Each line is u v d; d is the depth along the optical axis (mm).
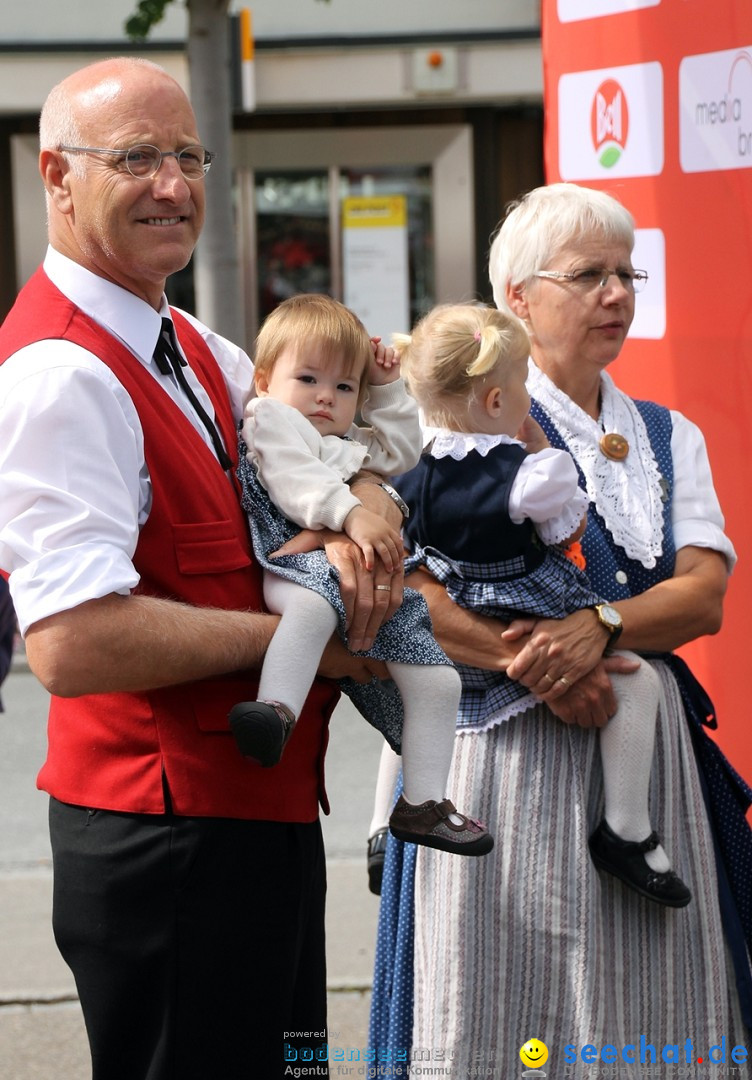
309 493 2629
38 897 5379
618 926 3033
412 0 10609
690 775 3123
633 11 4004
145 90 2480
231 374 2953
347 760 7176
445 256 11438
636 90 4027
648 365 4078
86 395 2346
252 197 11391
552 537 2918
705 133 3807
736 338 3777
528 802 3004
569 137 4316
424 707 2721
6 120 11086
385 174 11375
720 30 3725
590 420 3213
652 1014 3031
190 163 2541
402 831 2738
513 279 3270
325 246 11508
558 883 2969
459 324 2980
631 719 3000
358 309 11531
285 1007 2621
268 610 2643
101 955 2545
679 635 3109
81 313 2484
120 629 2303
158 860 2492
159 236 2480
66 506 2295
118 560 2314
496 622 3016
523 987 2975
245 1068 2574
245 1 10570
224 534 2566
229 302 7883
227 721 2549
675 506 3252
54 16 10531
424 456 3021
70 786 2574
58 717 2621
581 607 3006
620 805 2984
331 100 10664
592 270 3168
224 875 2523
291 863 2627
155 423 2484
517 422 3020
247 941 2557
